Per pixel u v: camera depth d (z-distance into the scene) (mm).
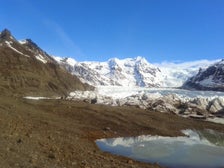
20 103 47094
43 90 96562
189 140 36812
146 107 62594
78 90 130625
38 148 20469
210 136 40375
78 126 36469
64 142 24781
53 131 28938
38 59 140375
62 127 33188
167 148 31688
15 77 98938
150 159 27062
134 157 27125
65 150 21953
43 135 25281
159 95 75688
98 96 74000
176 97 71188
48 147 21547
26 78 102250
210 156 29469
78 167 18141
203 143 35406
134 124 42125
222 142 36562
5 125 25094
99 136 33906
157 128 41375
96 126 38750
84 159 20516
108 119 42875
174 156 28750
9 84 91062
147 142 34031
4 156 16922
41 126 30078
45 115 39125
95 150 25828
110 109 51875
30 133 24469
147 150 30250
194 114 58906
